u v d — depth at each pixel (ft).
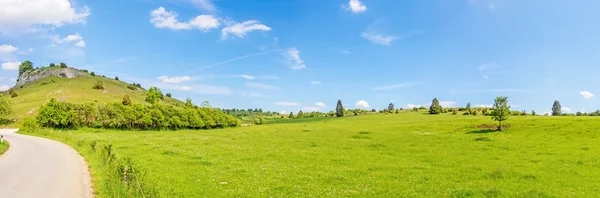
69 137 222.69
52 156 131.44
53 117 331.77
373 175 98.94
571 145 164.55
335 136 243.40
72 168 100.68
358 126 373.61
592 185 86.22
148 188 66.74
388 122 431.02
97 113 359.66
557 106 620.90
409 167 113.19
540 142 178.40
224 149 164.04
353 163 121.90
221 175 95.25
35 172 93.97
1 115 426.51
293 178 92.27
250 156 137.18
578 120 243.81
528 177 97.04
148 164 112.78
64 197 66.59
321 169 108.47
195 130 387.75
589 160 123.03
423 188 82.64
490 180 93.30
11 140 212.23
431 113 574.15
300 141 210.18
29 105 523.29
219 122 465.88
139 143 194.39
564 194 77.46
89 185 77.05
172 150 152.66
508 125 256.11
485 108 545.44
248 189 78.69
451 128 277.44
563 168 108.58
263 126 458.50
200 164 114.93
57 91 630.33
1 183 79.36
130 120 368.68
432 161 126.82
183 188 77.51
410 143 189.47
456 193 77.41
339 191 78.38
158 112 388.98
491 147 165.99
